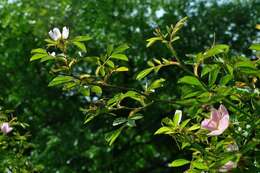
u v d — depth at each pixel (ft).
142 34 53.67
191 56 8.58
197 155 9.10
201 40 55.16
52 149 48.42
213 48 8.31
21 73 53.06
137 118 9.29
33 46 52.95
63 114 52.95
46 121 53.21
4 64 53.16
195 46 54.44
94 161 51.06
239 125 8.14
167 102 9.12
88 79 9.68
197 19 55.47
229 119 8.15
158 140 54.90
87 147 48.55
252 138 7.98
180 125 8.61
